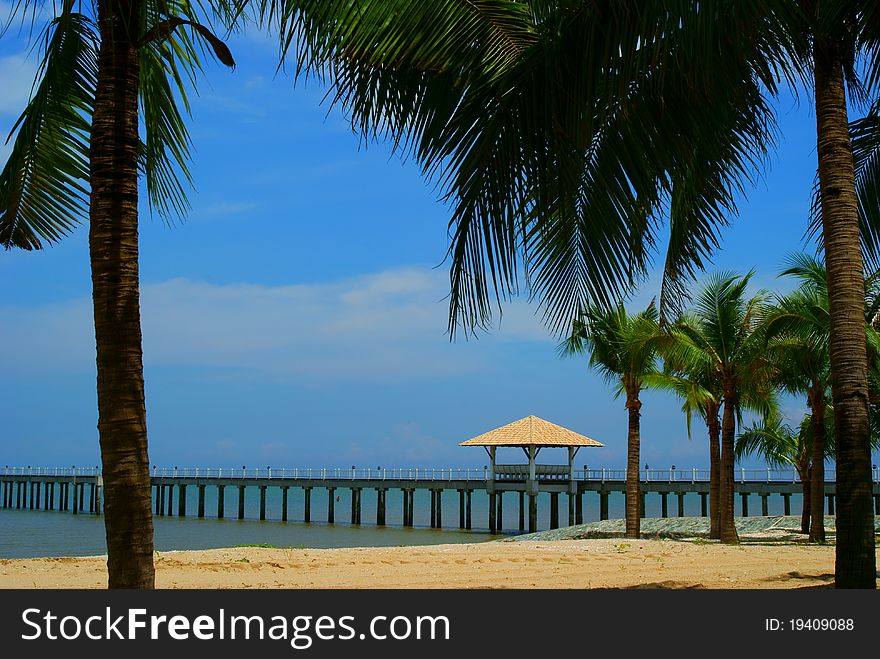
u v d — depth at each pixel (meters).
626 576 12.37
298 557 15.63
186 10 6.01
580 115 5.14
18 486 77.94
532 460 49.81
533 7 5.45
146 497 5.22
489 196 5.48
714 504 28.34
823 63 6.51
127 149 5.36
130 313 5.26
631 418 27.81
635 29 4.85
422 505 112.88
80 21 5.90
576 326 6.02
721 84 5.48
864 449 6.21
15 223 6.79
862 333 6.32
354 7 5.33
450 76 6.26
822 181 6.51
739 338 25.12
